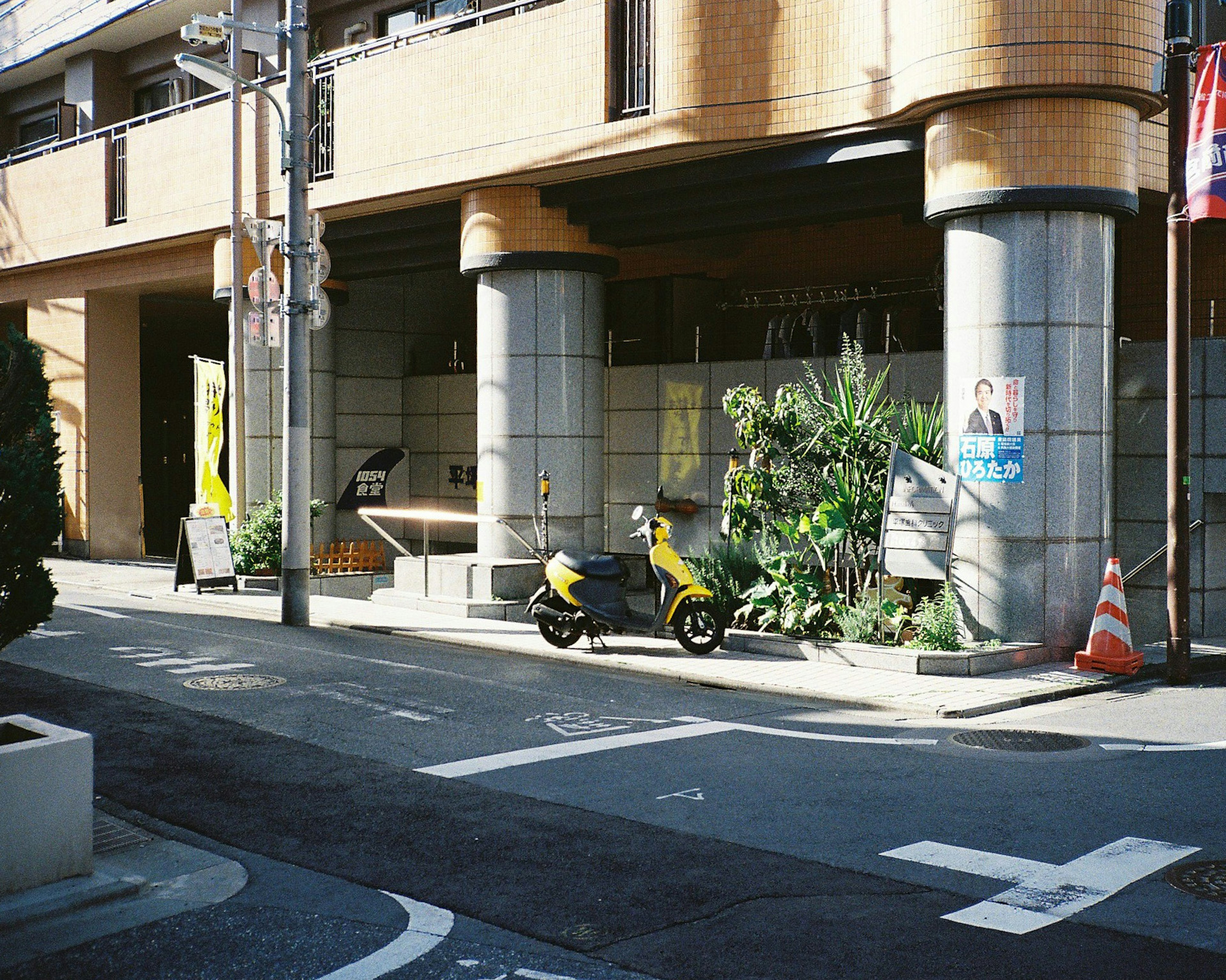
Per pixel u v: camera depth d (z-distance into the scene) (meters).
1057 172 12.68
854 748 9.41
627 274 23.17
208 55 25.61
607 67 15.77
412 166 18.08
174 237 22.78
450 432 24.08
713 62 14.80
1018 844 7.03
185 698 10.99
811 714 10.74
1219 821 7.47
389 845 7.05
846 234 20.55
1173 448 12.19
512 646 14.16
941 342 18.89
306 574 16.27
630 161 15.89
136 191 23.44
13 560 6.75
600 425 18.25
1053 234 12.92
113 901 6.18
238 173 19.61
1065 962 5.38
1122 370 15.12
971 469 13.20
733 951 5.52
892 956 5.45
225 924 5.90
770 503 14.25
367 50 21.12
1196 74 12.38
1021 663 12.70
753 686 11.88
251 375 22.19
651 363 20.80
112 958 5.51
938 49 12.78
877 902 6.12
